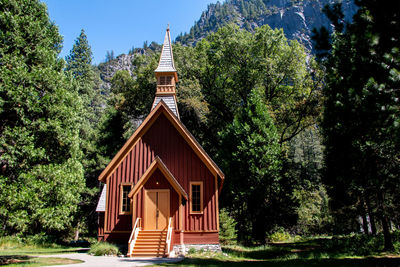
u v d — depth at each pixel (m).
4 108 12.80
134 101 39.88
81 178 16.25
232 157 24.08
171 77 22.44
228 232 26.77
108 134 39.03
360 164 12.38
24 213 12.22
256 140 23.25
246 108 25.56
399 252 15.59
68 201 14.38
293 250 19.80
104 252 15.66
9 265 11.30
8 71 12.95
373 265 11.52
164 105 19.45
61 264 11.59
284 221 25.50
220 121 37.44
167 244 15.21
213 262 12.94
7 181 12.73
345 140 12.61
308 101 30.55
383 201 16.75
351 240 19.67
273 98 36.06
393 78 7.89
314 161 57.31
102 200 20.00
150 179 17.39
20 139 12.69
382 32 7.62
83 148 38.28
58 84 14.88
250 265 11.94
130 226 17.47
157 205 17.03
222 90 35.53
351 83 8.51
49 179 13.70
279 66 33.47
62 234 33.97
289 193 25.78
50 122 13.70
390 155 11.56
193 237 17.30
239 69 35.06
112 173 18.53
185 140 18.97
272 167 22.47
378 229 27.67
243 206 26.03
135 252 15.30
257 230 25.08
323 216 40.03
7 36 13.81
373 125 8.45
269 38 34.34
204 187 18.14
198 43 40.25
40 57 14.70
